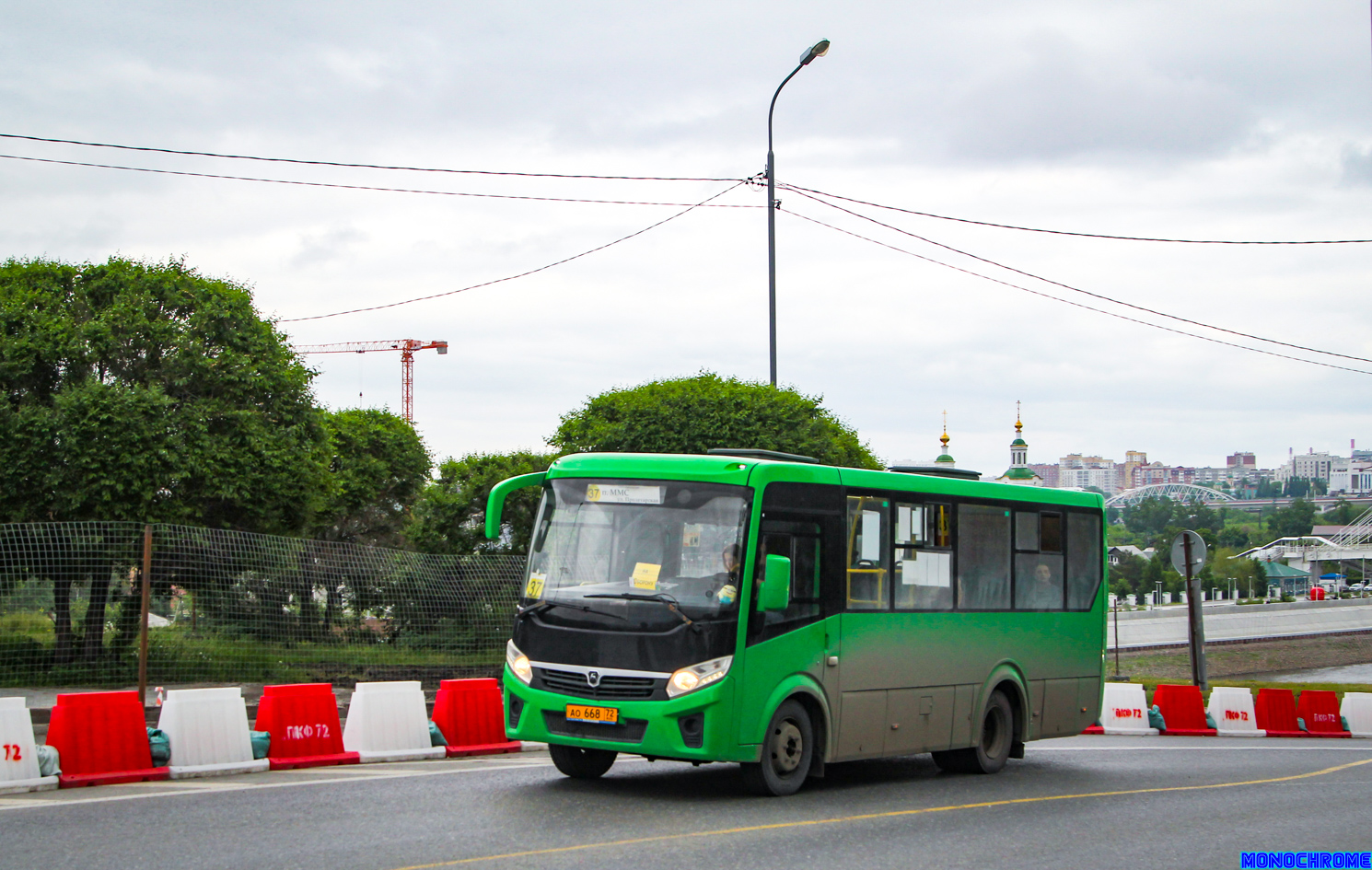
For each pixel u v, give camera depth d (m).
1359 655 63.53
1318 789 13.76
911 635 13.16
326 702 13.46
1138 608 85.38
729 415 29.27
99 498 23.20
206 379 25.70
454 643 19.78
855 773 14.25
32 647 16.78
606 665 10.91
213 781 11.72
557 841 8.73
